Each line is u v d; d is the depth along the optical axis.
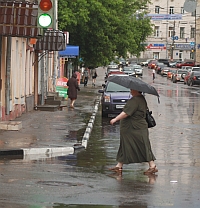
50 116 35.44
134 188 14.58
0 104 28.30
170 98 57.62
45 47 40.06
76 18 62.97
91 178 15.88
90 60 71.19
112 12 69.19
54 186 14.52
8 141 22.58
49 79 53.81
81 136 25.52
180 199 13.39
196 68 93.31
